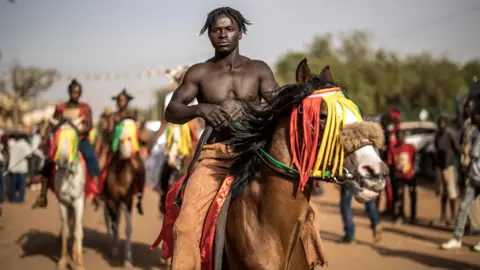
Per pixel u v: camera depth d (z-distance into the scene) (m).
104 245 9.37
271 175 3.09
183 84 3.63
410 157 11.20
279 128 3.13
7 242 9.72
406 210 13.27
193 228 3.24
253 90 3.58
